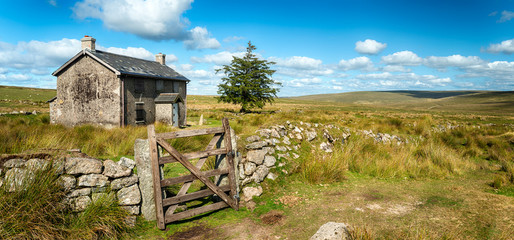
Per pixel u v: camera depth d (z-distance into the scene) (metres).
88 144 8.05
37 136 7.69
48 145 6.57
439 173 7.99
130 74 19.20
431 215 4.86
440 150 10.31
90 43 19.45
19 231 3.61
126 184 4.70
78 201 4.29
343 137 11.13
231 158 5.63
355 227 4.24
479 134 15.69
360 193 6.30
